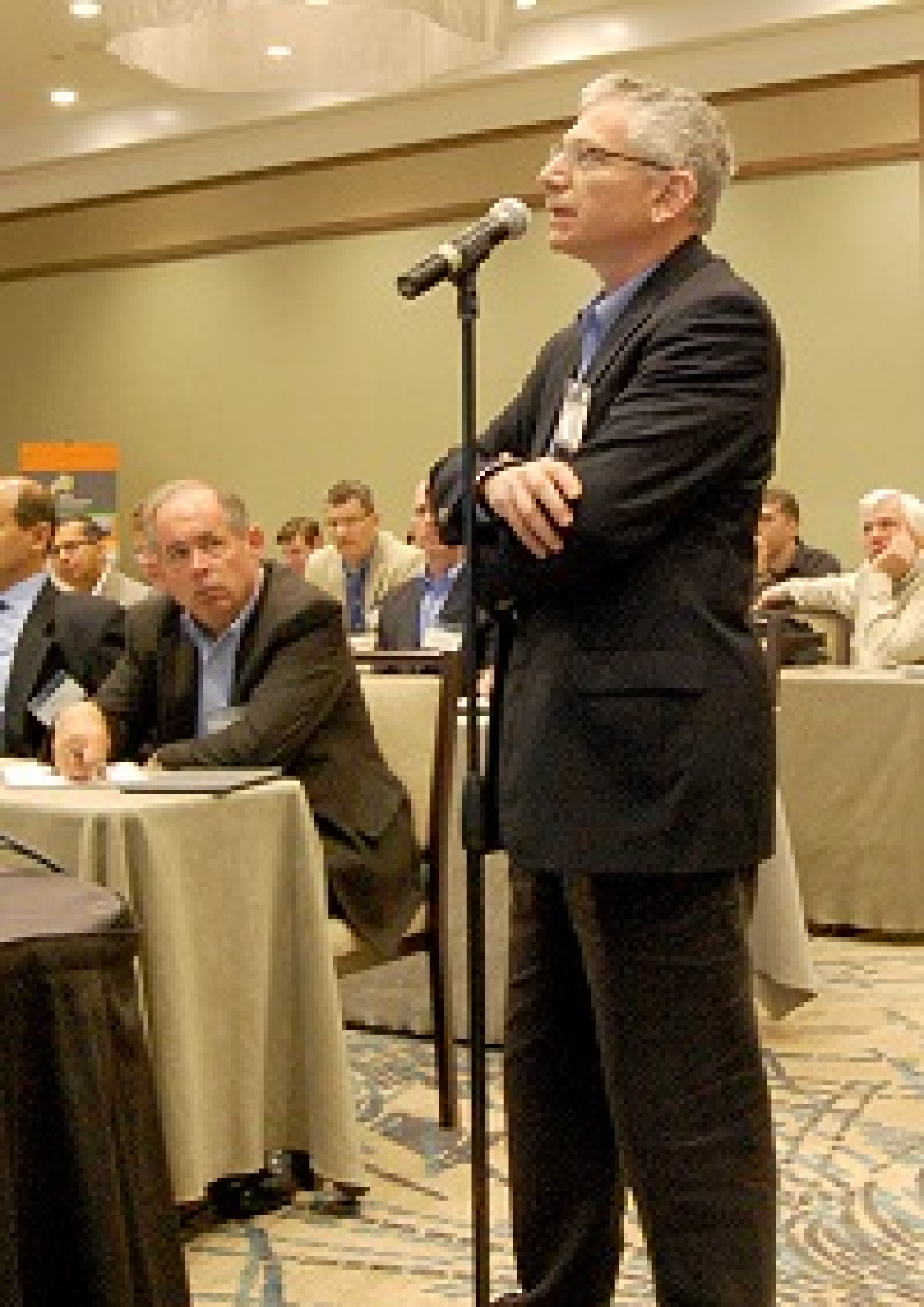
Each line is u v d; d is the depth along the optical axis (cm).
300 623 348
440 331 1055
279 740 338
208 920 300
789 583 684
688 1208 203
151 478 1191
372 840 347
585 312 218
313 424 1114
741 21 861
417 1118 379
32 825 287
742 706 199
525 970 226
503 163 998
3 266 1242
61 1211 152
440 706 368
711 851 196
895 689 556
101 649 427
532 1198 229
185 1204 292
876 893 562
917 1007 474
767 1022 459
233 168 1070
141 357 1189
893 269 889
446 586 666
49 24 917
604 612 199
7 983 148
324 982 316
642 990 202
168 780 309
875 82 870
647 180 205
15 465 1259
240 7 625
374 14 656
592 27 902
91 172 1133
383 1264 299
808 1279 291
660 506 192
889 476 899
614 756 197
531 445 223
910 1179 340
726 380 196
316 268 1103
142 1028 164
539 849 201
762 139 913
